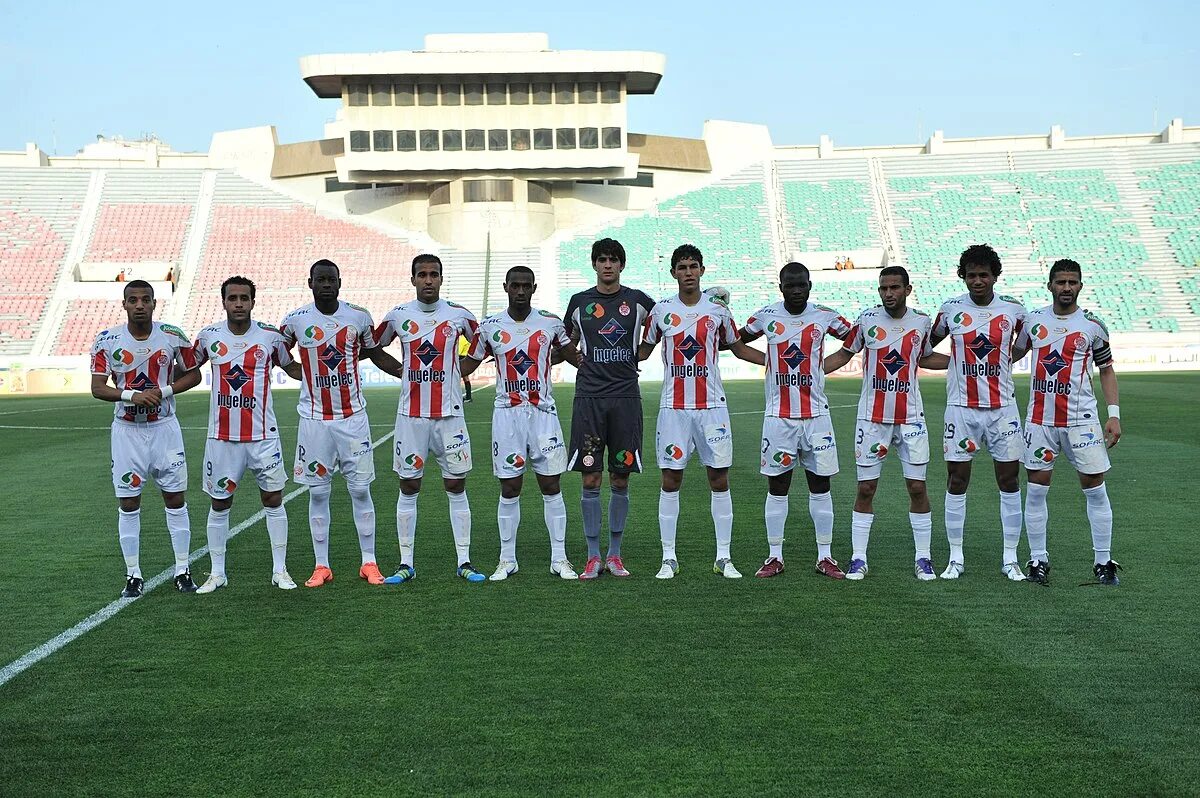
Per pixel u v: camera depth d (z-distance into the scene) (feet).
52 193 151.64
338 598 22.29
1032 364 23.08
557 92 139.13
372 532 24.20
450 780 13.12
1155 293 137.18
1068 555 25.46
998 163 160.45
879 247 148.87
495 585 23.27
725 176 161.58
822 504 23.95
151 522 31.81
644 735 14.42
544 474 24.23
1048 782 12.89
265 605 21.74
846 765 13.41
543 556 26.45
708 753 13.82
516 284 23.68
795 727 14.64
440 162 139.23
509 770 13.38
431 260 23.77
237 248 146.20
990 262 22.82
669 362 24.00
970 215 152.66
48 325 132.05
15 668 17.62
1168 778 12.96
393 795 12.73
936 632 19.01
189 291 138.82
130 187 153.99
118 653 18.42
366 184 152.15
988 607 20.75
